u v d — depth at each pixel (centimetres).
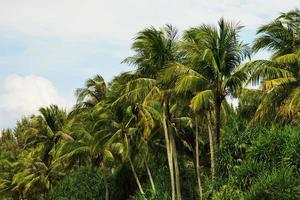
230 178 2620
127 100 3244
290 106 2522
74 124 4378
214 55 2770
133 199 3678
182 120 3453
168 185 3662
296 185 2286
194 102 2633
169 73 2719
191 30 2852
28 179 5519
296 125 2828
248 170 2530
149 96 2883
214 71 2772
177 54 2952
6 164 7038
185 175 3762
